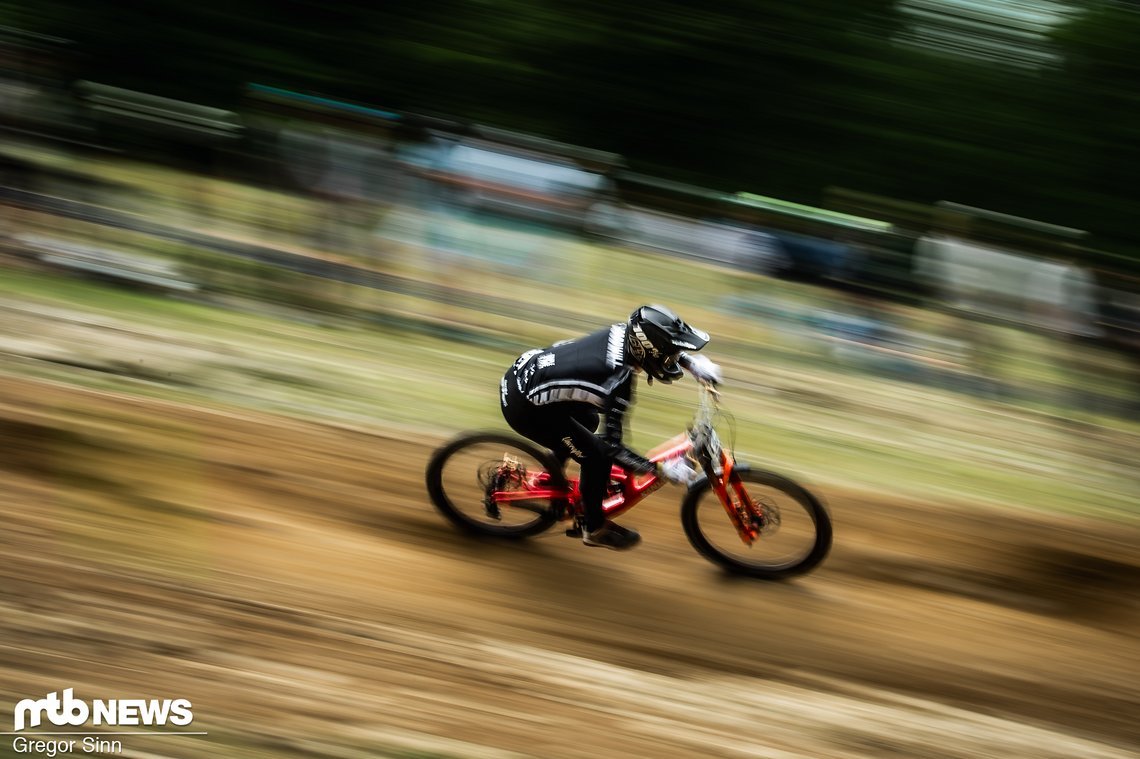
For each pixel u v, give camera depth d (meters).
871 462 7.98
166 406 6.93
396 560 5.47
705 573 5.73
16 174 9.80
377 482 6.32
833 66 15.84
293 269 9.81
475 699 4.39
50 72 9.88
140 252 9.80
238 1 15.76
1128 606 5.96
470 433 5.67
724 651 5.07
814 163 16.08
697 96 16.00
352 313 9.75
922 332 9.99
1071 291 9.69
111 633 4.41
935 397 9.73
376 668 4.50
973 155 15.77
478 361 9.14
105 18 15.28
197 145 9.84
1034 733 4.71
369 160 9.74
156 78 15.49
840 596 5.69
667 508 6.35
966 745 4.54
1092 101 15.65
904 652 5.25
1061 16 15.95
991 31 16.06
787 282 10.23
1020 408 9.71
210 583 4.91
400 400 7.88
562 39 15.84
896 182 16.03
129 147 9.87
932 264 9.98
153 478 5.84
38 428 6.09
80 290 9.30
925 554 6.30
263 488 6.02
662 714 4.49
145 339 8.28
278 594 4.93
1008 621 5.69
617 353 5.10
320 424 7.09
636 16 15.78
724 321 10.24
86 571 4.80
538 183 10.02
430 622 4.94
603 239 10.24
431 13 16.06
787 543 5.64
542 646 4.90
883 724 4.63
